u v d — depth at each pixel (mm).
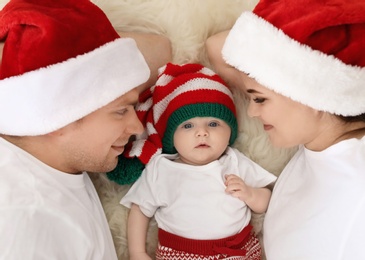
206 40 1066
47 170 854
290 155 1067
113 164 922
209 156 997
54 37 760
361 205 873
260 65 824
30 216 784
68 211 850
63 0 823
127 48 821
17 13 774
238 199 1000
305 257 934
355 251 879
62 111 777
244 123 1068
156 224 1049
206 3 1053
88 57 777
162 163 1018
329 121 892
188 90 976
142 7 1029
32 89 762
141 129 921
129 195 1018
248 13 841
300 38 794
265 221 1030
